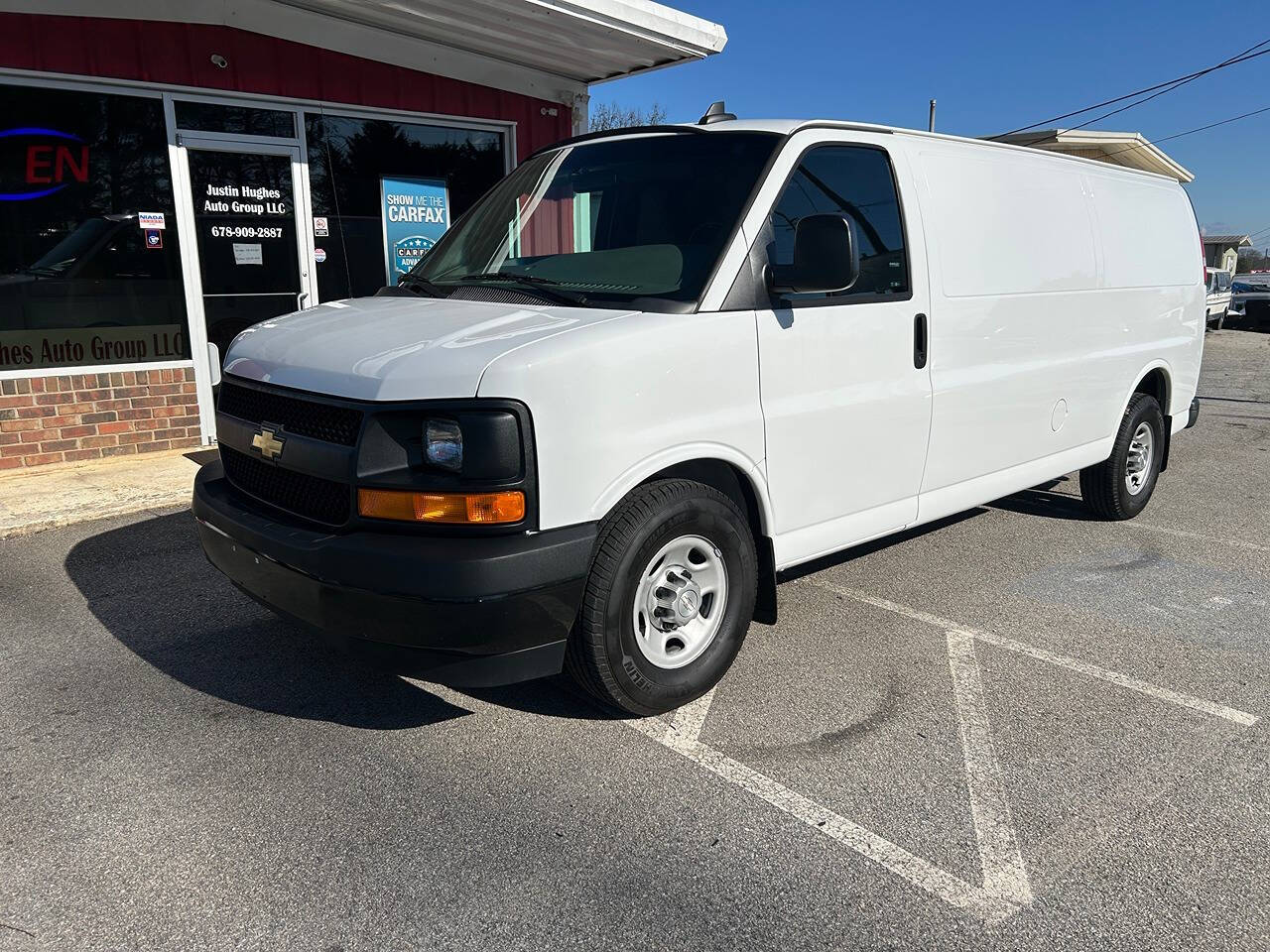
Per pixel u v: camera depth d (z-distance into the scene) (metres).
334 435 2.99
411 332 3.22
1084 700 3.72
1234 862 2.72
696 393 3.28
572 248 3.89
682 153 3.90
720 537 3.46
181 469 6.97
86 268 6.99
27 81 6.53
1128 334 5.77
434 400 2.83
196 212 7.44
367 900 2.52
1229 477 7.83
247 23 7.31
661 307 3.30
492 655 2.93
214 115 7.40
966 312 4.41
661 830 2.85
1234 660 4.10
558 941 2.38
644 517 3.15
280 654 4.05
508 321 3.23
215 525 3.39
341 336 3.31
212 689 3.73
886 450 4.09
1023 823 2.90
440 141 8.87
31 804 2.95
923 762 3.25
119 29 6.80
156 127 7.14
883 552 5.57
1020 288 4.75
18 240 6.68
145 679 3.81
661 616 3.40
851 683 3.84
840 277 3.33
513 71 9.11
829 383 3.78
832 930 2.43
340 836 2.79
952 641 4.28
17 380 6.75
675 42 8.38
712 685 3.59
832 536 3.97
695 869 2.67
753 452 3.52
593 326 3.10
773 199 3.60
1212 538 5.94
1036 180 4.97
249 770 3.15
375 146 8.41
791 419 3.63
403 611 2.78
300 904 2.50
